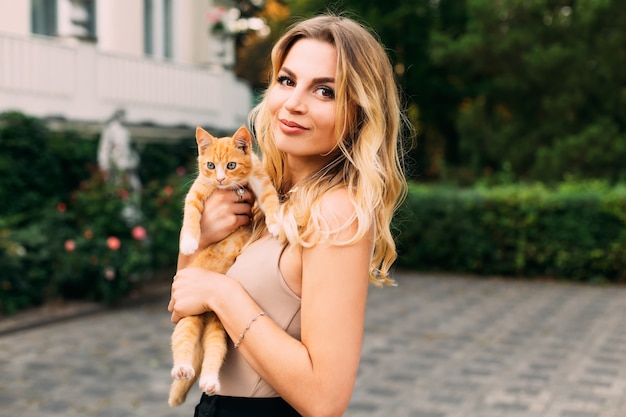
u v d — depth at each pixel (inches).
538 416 193.8
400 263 476.1
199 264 78.2
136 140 447.5
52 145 373.1
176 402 80.7
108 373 228.1
